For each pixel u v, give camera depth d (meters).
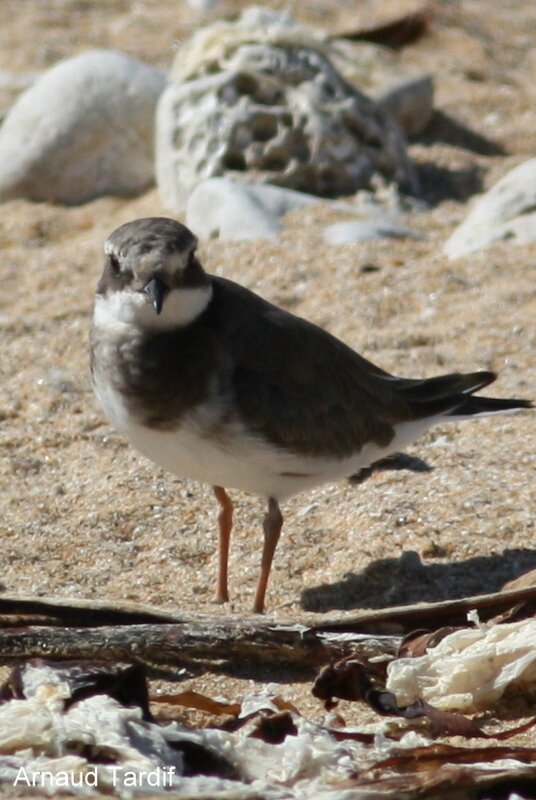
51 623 9.03
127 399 9.25
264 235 16.14
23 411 12.88
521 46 23.59
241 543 10.71
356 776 7.13
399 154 17.88
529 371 13.35
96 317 9.47
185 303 9.20
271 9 23.70
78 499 11.34
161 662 8.74
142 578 10.29
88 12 24.06
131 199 17.89
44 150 17.72
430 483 11.18
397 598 9.90
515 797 6.87
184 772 7.26
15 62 21.53
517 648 8.23
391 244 16.11
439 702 8.14
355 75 19.47
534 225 15.95
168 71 19.19
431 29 23.34
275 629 8.63
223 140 17.28
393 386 10.41
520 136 19.83
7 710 7.49
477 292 14.95
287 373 9.49
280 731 7.72
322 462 9.75
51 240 16.92
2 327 14.52
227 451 9.32
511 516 10.63
